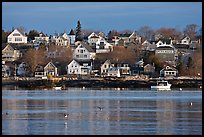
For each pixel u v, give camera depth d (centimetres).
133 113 13312
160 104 16175
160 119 11938
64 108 14850
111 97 19825
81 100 18138
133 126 10888
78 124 11181
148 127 10725
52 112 13575
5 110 14125
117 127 10744
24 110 14138
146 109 14425
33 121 11638
